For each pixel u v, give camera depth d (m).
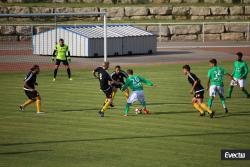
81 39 99.06
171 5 137.88
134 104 55.69
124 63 91.06
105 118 49.00
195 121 47.66
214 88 50.91
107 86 49.44
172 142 40.53
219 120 48.16
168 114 50.69
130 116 49.91
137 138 41.72
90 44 98.44
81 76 76.38
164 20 134.88
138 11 135.12
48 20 131.75
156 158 36.47
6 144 40.31
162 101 57.22
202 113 49.75
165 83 69.25
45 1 137.88
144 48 105.56
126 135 42.66
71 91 63.66
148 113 50.94
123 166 34.78
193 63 91.19
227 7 136.38
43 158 36.62
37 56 101.88
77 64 90.50
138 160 36.03
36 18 132.38
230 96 60.25
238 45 121.44
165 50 113.31
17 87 66.62
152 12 135.38
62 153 37.81
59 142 40.72
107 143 40.31
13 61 95.19
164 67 85.75
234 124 46.53
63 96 60.28
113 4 138.00
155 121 47.66
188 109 53.03
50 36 101.69
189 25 132.38
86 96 60.25
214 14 136.12
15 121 48.03
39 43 103.06
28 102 51.81
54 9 132.00
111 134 43.03
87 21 132.38
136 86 49.91
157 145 39.72
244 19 136.12
